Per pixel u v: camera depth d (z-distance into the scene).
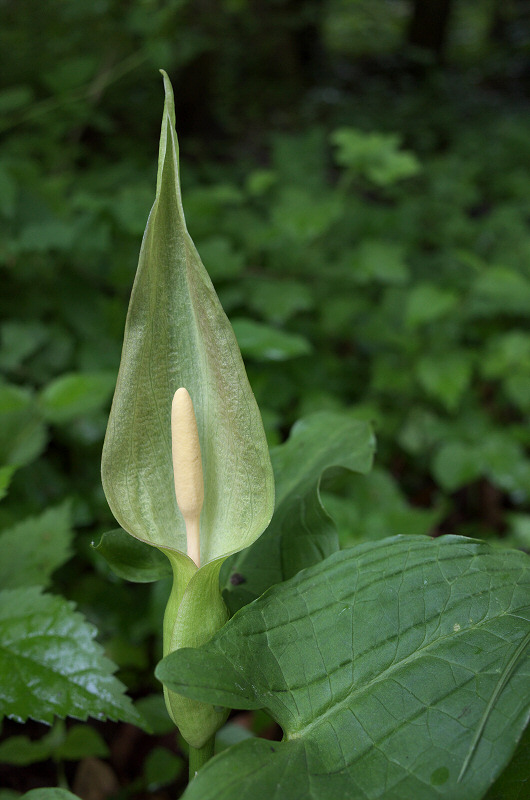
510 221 1.81
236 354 0.38
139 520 0.40
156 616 0.53
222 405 0.39
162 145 0.37
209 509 0.40
